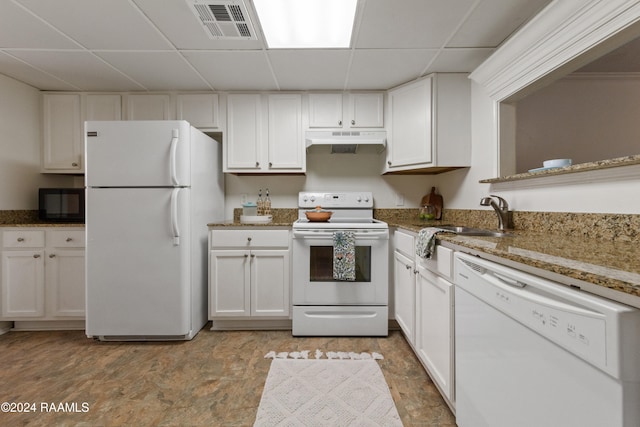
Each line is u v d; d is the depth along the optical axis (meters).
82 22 1.64
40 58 2.04
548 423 0.72
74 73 2.25
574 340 0.63
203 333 2.26
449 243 1.34
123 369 1.74
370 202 2.74
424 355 1.63
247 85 2.45
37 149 2.54
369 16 1.59
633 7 1.02
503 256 0.91
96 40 1.82
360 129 2.55
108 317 2.04
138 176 2.02
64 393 1.52
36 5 1.50
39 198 2.40
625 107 2.24
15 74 2.27
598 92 2.25
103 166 2.02
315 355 1.91
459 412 1.22
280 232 2.29
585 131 2.25
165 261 2.05
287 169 2.55
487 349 0.99
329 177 2.85
